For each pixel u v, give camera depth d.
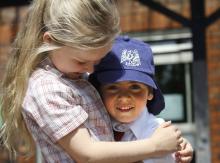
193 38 4.14
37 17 1.92
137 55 2.04
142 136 2.04
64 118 1.82
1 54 5.18
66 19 1.80
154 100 2.17
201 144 4.20
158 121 2.07
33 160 4.38
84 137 1.82
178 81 5.11
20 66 1.95
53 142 1.86
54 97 1.84
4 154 4.79
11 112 1.99
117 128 2.04
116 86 2.01
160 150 1.82
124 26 5.18
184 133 5.03
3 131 2.09
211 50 4.90
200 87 4.14
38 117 1.84
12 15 5.23
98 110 1.95
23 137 2.03
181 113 5.07
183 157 2.04
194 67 4.15
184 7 4.98
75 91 1.89
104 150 1.79
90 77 2.07
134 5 5.15
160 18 5.13
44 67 1.92
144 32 5.15
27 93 1.90
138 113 2.03
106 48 1.81
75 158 1.82
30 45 1.93
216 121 4.84
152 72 2.06
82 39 1.76
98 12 1.80
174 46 5.12
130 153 1.79
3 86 2.03
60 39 1.80
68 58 1.83
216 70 4.88
